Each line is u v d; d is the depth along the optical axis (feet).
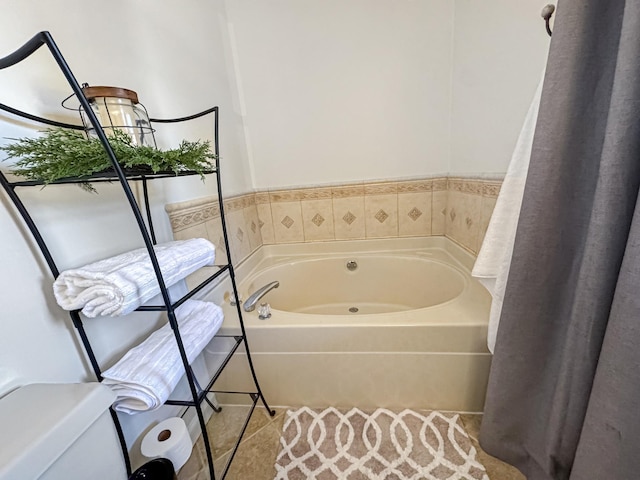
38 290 2.01
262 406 4.11
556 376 2.44
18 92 2.02
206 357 3.98
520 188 2.55
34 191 2.05
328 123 5.79
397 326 3.50
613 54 1.81
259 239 6.37
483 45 4.16
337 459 3.29
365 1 5.16
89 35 2.58
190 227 3.87
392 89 5.49
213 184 4.62
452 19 5.07
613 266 1.77
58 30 2.30
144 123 2.48
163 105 3.56
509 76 3.57
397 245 6.26
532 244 2.26
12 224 1.88
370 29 5.27
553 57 1.96
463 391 3.65
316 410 3.96
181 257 2.51
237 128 5.66
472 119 4.62
